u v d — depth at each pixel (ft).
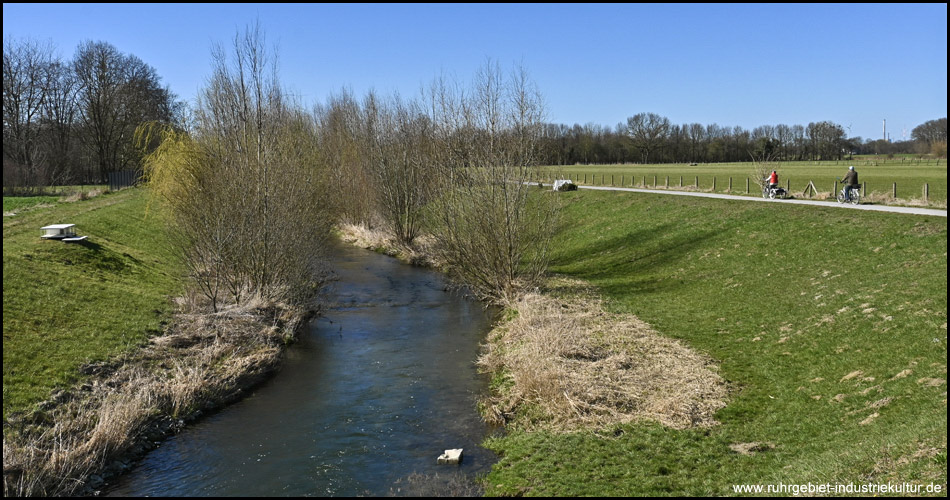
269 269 77.51
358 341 67.56
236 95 83.92
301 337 69.21
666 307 72.84
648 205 133.39
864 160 377.71
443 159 90.12
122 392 46.83
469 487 35.81
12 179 167.32
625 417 42.96
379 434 43.70
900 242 73.82
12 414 40.55
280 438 43.27
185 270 86.22
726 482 33.14
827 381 44.42
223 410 48.65
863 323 53.01
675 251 100.22
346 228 159.12
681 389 46.83
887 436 33.04
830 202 112.16
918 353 43.88
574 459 37.65
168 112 235.20
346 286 97.14
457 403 49.39
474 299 87.92
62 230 84.28
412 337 69.00
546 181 91.71
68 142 230.07
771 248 87.66
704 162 441.68
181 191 81.87
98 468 37.81
